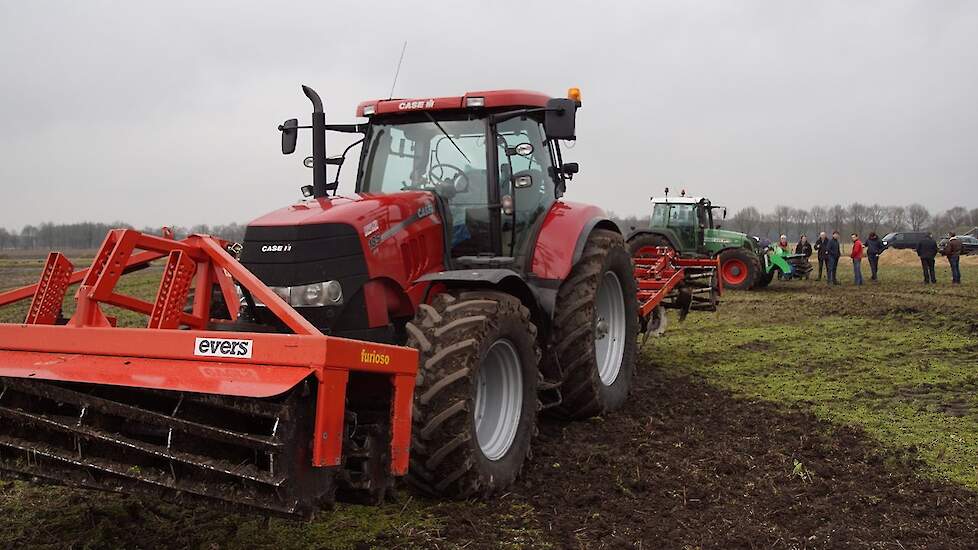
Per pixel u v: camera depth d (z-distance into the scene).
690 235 18.72
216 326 4.20
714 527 3.98
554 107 5.32
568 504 4.30
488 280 4.47
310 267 4.36
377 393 3.61
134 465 3.35
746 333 10.72
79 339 3.49
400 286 4.70
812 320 12.18
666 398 6.86
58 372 3.40
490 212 5.40
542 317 5.48
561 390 5.72
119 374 3.29
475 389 4.19
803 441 5.45
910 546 3.77
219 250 3.99
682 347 9.59
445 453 4.03
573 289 5.71
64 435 3.45
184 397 3.24
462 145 5.51
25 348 3.60
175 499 3.27
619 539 3.80
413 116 5.66
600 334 6.23
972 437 5.60
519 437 4.61
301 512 3.11
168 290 3.88
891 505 4.31
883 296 16.31
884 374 7.83
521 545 3.74
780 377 7.75
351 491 3.50
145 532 3.82
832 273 21.00
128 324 11.13
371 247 4.51
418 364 3.78
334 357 3.10
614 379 6.34
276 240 4.42
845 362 8.55
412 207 4.94
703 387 7.31
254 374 3.12
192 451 3.21
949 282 21.36
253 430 3.31
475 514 4.12
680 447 5.33
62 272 4.16
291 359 3.11
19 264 39.25
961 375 7.74
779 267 19.48
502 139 5.55
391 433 3.55
